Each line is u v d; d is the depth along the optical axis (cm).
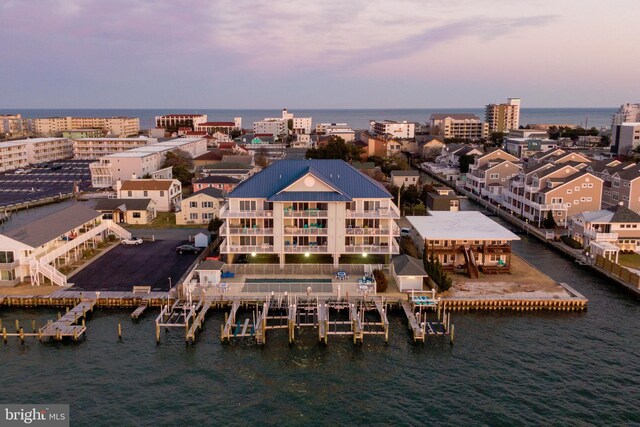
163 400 3944
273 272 6262
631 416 3747
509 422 3684
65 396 3978
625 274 6197
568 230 8362
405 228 8450
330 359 4578
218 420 3716
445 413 3797
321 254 6669
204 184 11225
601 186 8925
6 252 5928
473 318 5384
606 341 4900
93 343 4803
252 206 6450
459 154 15950
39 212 10819
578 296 5725
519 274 6500
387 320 5231
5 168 16938
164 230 8719
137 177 13438
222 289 5675
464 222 7312
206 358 4572
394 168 15062
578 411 3809
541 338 4956
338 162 6969
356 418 3744
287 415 3781
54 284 5962
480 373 4334
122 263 6788
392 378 4269
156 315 5403
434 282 5875
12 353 4616
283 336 5006
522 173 10131
